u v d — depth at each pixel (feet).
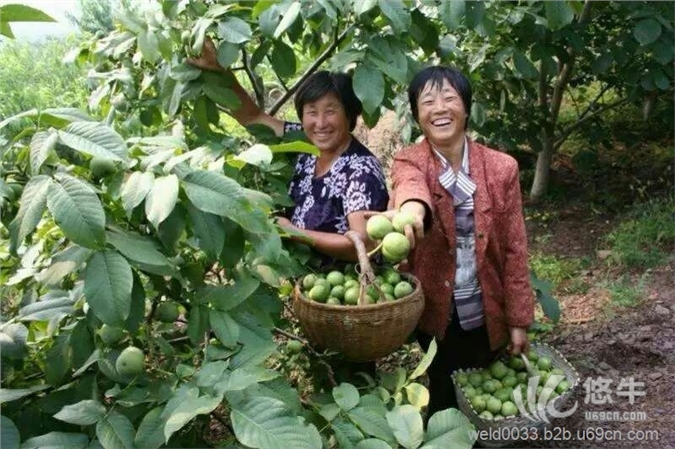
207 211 5.15
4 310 7.48
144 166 5.48
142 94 9.79
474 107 12.48
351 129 8.68
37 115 5.39
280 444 4.86
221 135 8.98
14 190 5.35
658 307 11.57
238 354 5.88
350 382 8.32
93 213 4.76
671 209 14.42
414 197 7.43
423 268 8.18
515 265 8.05
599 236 14.58
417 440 5.64
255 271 7.00
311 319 7.06
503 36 11.71
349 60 7.65
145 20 8.52
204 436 7.36
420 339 9.00
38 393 6.18
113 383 6.05
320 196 8.43
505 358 8.89
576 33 12.48
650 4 12.07
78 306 5.95
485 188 7.82
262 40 8.66
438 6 8.04
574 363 10.44
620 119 19.11
